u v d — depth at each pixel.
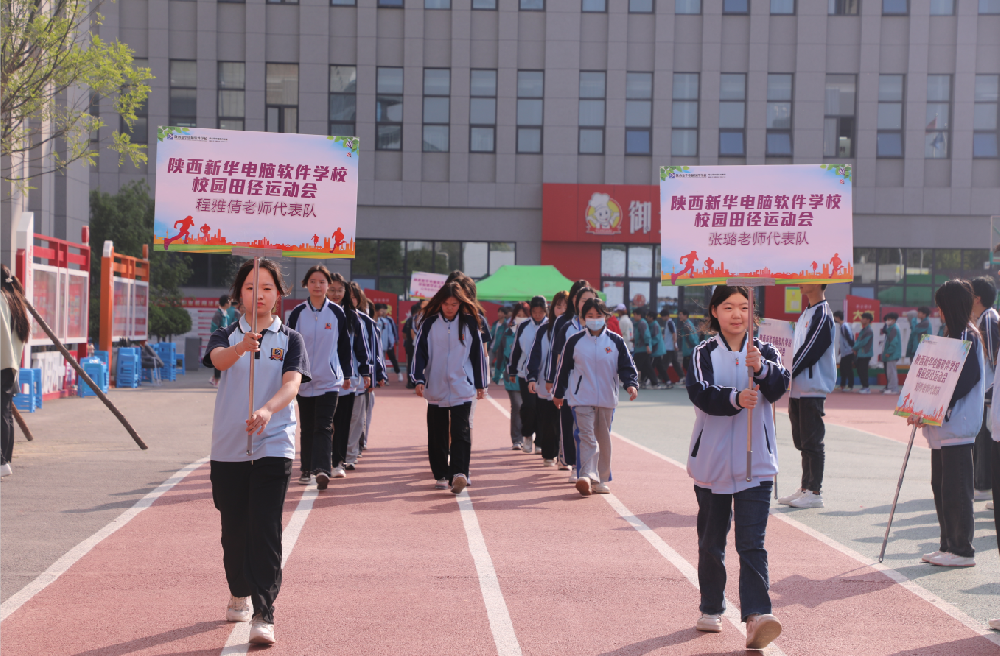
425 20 33.66
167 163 7.03
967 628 4.91
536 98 33.78
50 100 16.47
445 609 5.15
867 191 33.62
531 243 33.91
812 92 33.53
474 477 9.82
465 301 8.81
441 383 8.82
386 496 8.55
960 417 6.20
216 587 5.50
